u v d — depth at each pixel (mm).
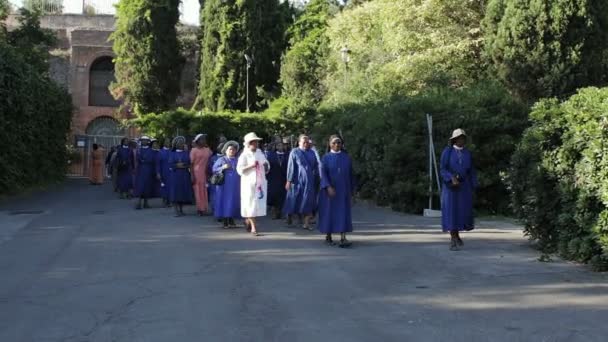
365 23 29438
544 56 18812
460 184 10852
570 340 6016
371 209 17984
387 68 24203
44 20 52906
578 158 9578
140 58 45031
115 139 40719
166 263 9742
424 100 17453
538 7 18719
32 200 20266
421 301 7484
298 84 37812
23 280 8531
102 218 15461
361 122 19969
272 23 46438
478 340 6023
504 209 16641
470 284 8344
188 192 16266
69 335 6203
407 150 16875
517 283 8383
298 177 13656
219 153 16109
